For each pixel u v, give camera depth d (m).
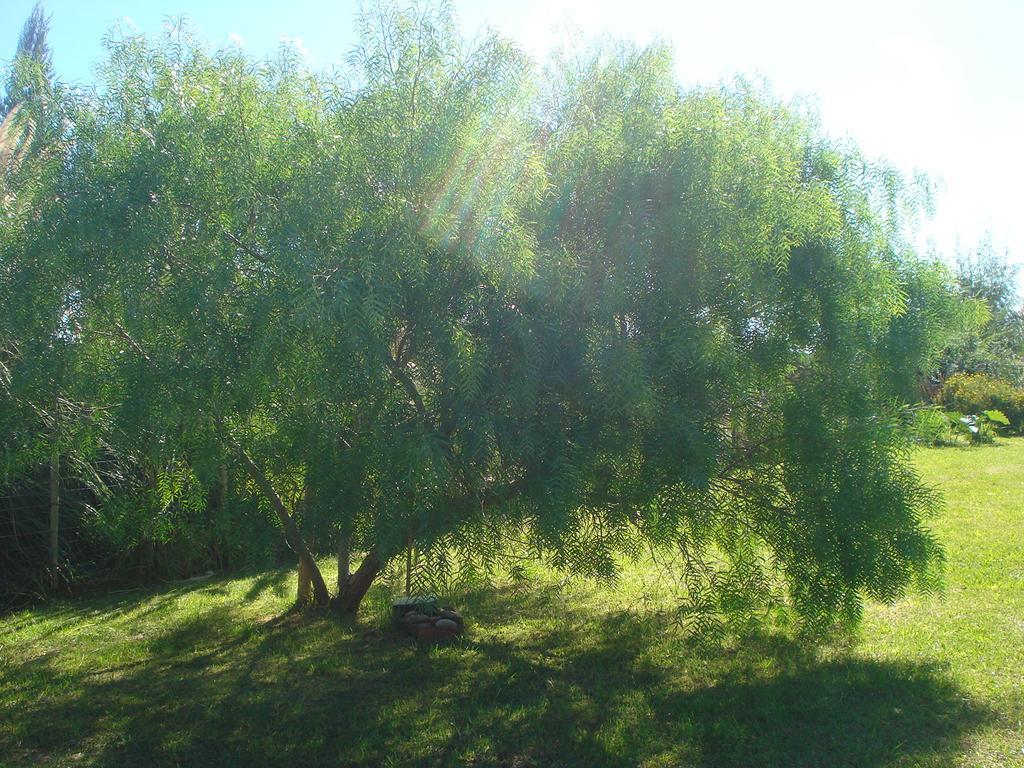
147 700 5.14
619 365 4.13
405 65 4.39
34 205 4.32
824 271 4.93
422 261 3.86
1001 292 29.44
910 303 5.32
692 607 5.46
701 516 4.81
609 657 5.73
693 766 4.09
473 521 4.47
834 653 5.63
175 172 4.10
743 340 4.79
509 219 4.07
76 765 4.24
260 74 4.64
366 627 6.53
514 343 4.34
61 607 7.80
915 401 5.42
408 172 4.11
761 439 5.12
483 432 4.04
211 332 4.00
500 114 4.36
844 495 4.83
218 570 9.38
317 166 4.09
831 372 4.94
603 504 4.78
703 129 4.55
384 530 4.24
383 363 3.96
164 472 5.64
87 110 4.59
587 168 4.60
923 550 5.02
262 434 4.70
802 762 4.09
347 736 4.53
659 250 4.52
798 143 5.23
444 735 4.50
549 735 4.49
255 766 4.22
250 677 5.52
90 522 7.96
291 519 6.12
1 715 4.95
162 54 4.65
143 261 4.00
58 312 4.49
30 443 5.45
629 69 4.97
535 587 7.76
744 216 4.40
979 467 16.12
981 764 3.96
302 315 3.50
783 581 5.98
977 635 5.86
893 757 4.08
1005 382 25.14
